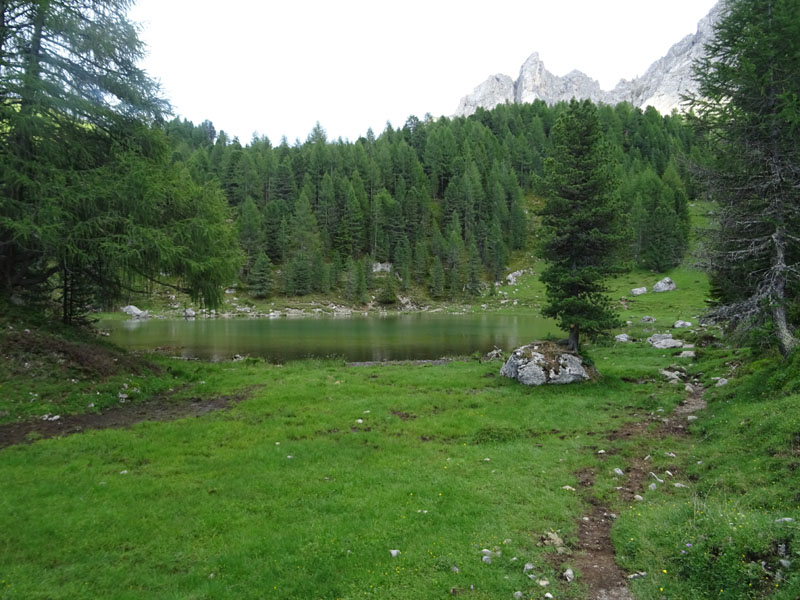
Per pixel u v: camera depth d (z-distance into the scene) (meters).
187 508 8.95
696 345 31.77
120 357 20.69
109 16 20.55
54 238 16.83
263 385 21.45
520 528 8.41
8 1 17.47
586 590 6.56
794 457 9.30
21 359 16.53
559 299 22.33
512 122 185.38
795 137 15.76
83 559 7.26
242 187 117.00
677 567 6.81
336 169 134.62
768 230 17.19
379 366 28.78
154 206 20.02
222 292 25.55
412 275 114.44
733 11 17.22
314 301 96.06
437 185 146.75
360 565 7.19
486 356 35.03
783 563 5.99
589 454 12.51
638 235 100.06
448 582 6.75
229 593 6.50
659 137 157.12
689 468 11.01
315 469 11.11
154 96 22.33
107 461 11.35
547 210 21.91
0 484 9.71
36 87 16.91
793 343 15.44
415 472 11.06
